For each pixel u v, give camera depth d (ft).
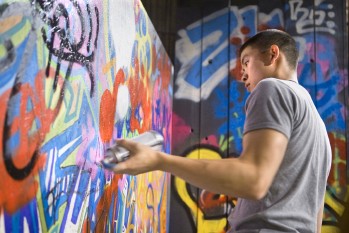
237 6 15.40
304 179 4.51
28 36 3.88
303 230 4.43
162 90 11.84
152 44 9.96
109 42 6.34
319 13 15.20
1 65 3.45
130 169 4.08
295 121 4.47
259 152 4.00
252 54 5.45
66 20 4.71
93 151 5.66
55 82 4.45
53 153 4.42
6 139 3.53
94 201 5.76
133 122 8.05
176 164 4.09
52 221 4.41
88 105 5.42
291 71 5.35
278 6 15.34
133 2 7.87
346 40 14.98
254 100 4.43
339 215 13.92
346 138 14.40
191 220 14.20
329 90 14.75
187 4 15.51
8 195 3.56
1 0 3.44
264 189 3.88
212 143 14.65
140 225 8.98
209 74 15.06
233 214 4.83
